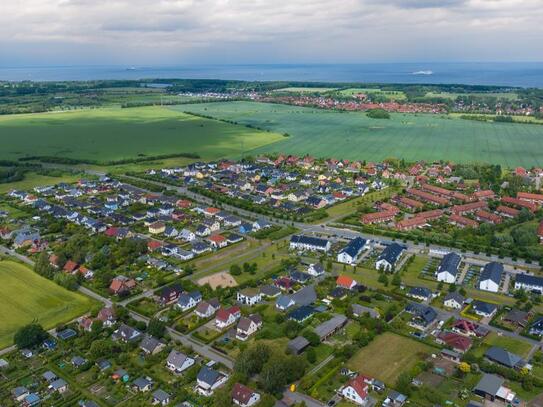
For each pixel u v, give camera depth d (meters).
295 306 168.12
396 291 177.88
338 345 144.38
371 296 174.50
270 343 143.50
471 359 132.75
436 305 168.38
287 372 125.00
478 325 153.50
